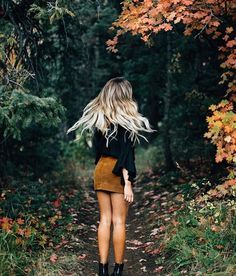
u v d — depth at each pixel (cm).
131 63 1414
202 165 941
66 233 603
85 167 1548
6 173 866
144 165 1434
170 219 644
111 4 1146
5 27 599
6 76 579
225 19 630
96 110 459
